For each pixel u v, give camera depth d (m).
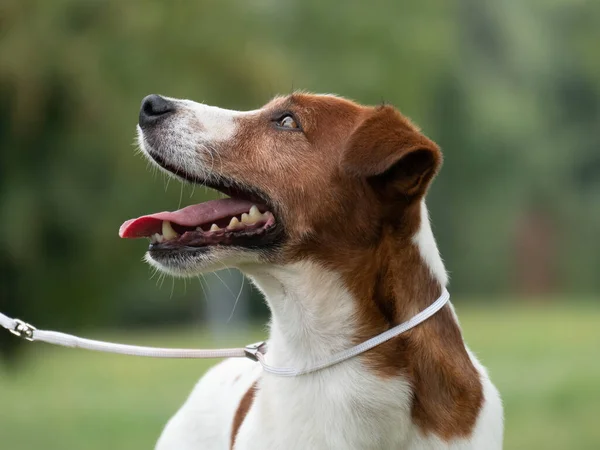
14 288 16.44
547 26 43.31
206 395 6.48
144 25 15.66
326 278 5.55
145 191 15.58
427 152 5.38
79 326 18.06
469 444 5.35
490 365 16.59
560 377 15.11
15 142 15.12
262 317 36.47
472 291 43.38
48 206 15.41
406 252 5.55
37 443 11.42
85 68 14.88
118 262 16.42
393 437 5.41
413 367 5.40
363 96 19.67
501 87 38.72
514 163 41.00
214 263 5.70
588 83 44.50
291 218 5.64
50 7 14.98
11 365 17.03
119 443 11.23
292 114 5.87
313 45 20.25
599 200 47.09
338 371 5.43
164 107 5.99
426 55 21.72
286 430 5.44
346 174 5.59
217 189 5.96
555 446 10.84
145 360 21.08
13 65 14.48
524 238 47.25
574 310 33.97
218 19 16.61
